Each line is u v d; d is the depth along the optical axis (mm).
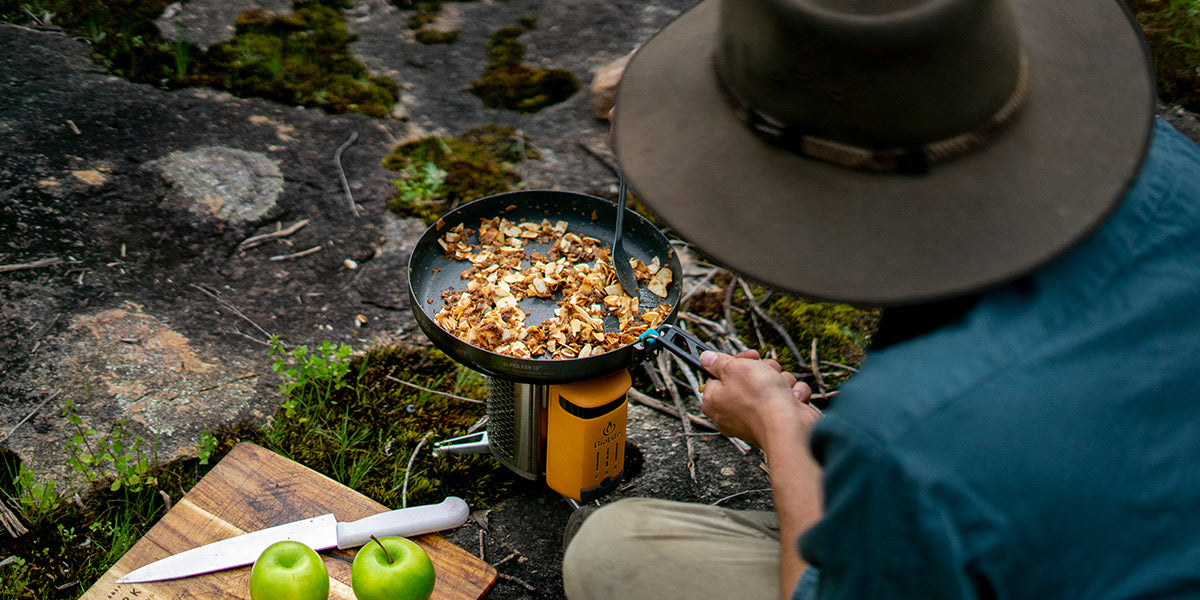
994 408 993
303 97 3531
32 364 2568
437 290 2168
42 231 2930
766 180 1087
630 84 1241
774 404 1491
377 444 2477
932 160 1046
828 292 1018
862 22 989
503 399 2191
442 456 2441
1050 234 1017
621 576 1625
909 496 963
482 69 3738
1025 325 1047
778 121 1082
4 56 3535
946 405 991
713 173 1111
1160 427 1065
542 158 3365
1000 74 1040
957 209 1035
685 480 2441
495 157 3355
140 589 1804
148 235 2973
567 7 4082
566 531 1960
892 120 1022
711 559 1591
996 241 1019
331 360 2637
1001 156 1060
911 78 1001
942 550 960
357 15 3945
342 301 2854
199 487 2023
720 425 1637
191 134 3326
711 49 1235
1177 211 1170
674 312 2029
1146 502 1042
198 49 3691
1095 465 1013
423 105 3551
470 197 3193
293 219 3086
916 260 1021
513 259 2223
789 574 1297
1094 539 1024
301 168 3250
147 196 3086
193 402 2525
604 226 2334
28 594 2107
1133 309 1081
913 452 973
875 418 997
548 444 2127
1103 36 1200
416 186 3225
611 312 2119
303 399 2561
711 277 2967
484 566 1906
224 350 2672
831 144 1062
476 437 2461
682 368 2678
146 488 2314
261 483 2043
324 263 2961
